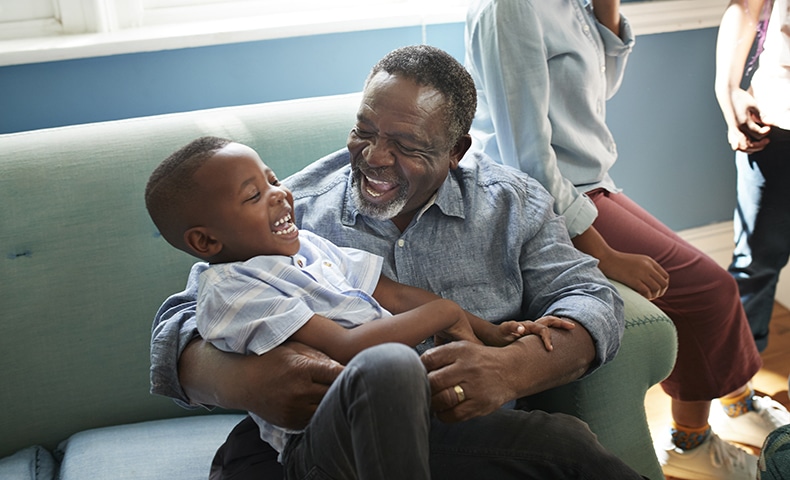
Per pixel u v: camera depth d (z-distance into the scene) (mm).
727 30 1962
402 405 954
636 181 2523
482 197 1482
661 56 2391
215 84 2012
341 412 1002
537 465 1225
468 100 1375
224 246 1243
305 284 1240
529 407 1490
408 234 1447
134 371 1618
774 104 1919
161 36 1918
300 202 1501
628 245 1810
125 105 1969
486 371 1196
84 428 1613
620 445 1451
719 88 2016
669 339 1456
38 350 1565
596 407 1419
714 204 2635
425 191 1396
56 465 1544
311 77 2078
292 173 1688
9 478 1462
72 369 1586
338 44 2068
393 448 949
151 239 1613
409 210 1452
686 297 1793
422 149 1328
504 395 1211
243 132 1687
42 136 1636
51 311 1568
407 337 1179
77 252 1578
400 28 2105
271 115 1728
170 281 1619
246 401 1182
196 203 1206
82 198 1587
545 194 1509
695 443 1966
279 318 1173
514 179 1494
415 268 1446
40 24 1974
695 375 1873
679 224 2623
